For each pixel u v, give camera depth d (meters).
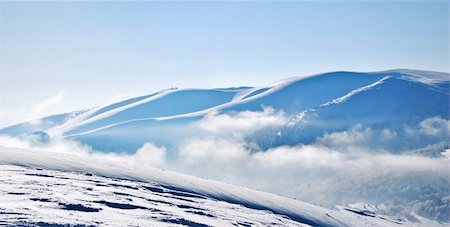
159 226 38.81
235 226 50.81
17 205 37.78
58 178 65.69
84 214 38.56
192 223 44.91
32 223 31.42
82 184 61.88
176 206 58.03
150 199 59.47
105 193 56.19
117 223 36.44
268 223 62.56
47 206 39.56
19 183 52.88
